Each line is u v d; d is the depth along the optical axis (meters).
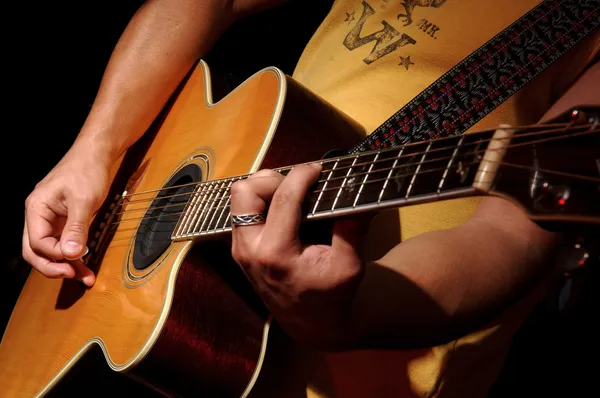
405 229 1.04
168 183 1.12
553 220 0.78
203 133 1.13
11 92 1.72
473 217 0.98
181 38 1.25
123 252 1.11
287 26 1.61
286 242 0.88
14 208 1.67
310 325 0.92
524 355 1.45
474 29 1.06
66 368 1.11
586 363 1.41
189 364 1.01
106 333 1.06
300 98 1.05
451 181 0.83
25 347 1.17
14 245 1.61
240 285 1.02
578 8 1.01
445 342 0.94
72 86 1.77
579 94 0.97
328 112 1.06
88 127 1.20
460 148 0.83
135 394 1.28
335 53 1.15
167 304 0.99
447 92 1.03
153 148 1.22
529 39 1.02
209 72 1.24
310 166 0.88
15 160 1.71
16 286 1.53
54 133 1.75
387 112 1.09
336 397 1.01
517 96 1.03
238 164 1.04
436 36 1.08
